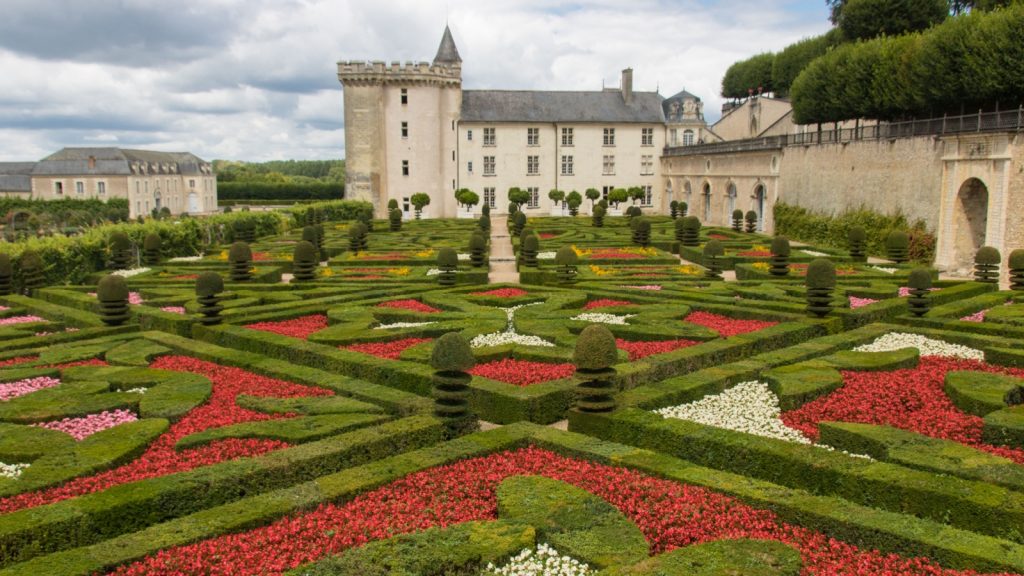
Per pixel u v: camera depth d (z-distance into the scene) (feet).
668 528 28.86
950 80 122.31
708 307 72.13
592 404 41.73
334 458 35.53
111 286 64.90
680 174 248.32
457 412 41.22
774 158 180.96
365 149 245.65
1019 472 31.99
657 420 39.73
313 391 46.96
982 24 116.88
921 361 54.44
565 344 57.26
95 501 29.27
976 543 25.72
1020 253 84.07
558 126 259.80
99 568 24.85
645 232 129.39
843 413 42.60
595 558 25.84
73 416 41.70
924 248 123.24
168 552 26.27
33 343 59.26
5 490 31.58
